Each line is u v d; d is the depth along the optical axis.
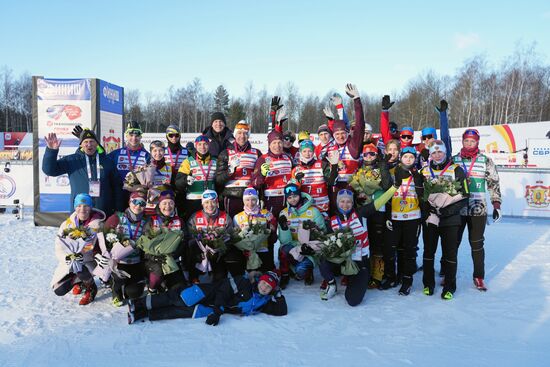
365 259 4.86
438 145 5.05
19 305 4.49
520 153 18.62
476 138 5.31
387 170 5.11
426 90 51.69
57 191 9.41
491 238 8.38
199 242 4.78
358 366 3.19
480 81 45.09
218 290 4.28
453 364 3.24
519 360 3.30
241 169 5.71
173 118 59.97
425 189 4.89
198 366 3.18
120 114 10.52
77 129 5.78
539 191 10.67
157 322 4.09
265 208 5.68
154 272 4.52
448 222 4.89
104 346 3.52
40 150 9.36
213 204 4.94
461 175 4.97
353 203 5.09
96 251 4.71
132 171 5.15
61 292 4.64
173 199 4.92
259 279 4.33
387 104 6.40
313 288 5.32
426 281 5.07
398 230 5.21
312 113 56.97
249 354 3.39
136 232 4.77
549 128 18.84
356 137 5.66
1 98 63.91
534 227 9.69
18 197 11.13
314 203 5.49
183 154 6.09
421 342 3.64
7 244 7.57
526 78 42.84
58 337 3.70
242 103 57.56
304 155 5.53
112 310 4.42
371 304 4.68
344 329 3.94
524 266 6.21
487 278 5.66
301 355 3.38
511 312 4.38
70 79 9.23
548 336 3.77
